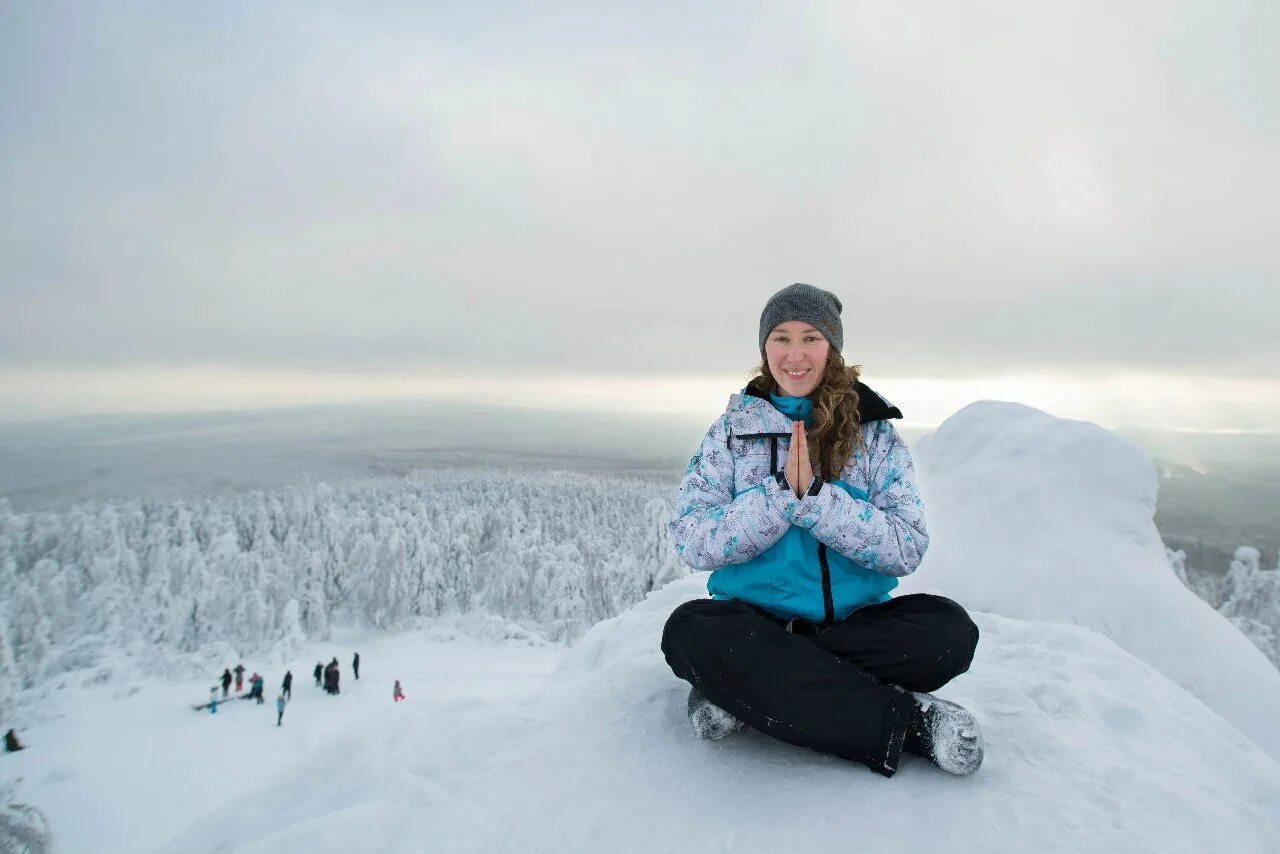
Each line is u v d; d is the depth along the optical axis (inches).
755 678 64.9
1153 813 57.8
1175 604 182.7
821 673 64.2
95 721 1075.9
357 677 1278.3
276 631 1537.9
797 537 72.8
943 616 68.2
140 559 1825.8
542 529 2197.3
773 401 81.8
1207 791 63.4
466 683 1275.8
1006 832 55.5
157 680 1321.4
